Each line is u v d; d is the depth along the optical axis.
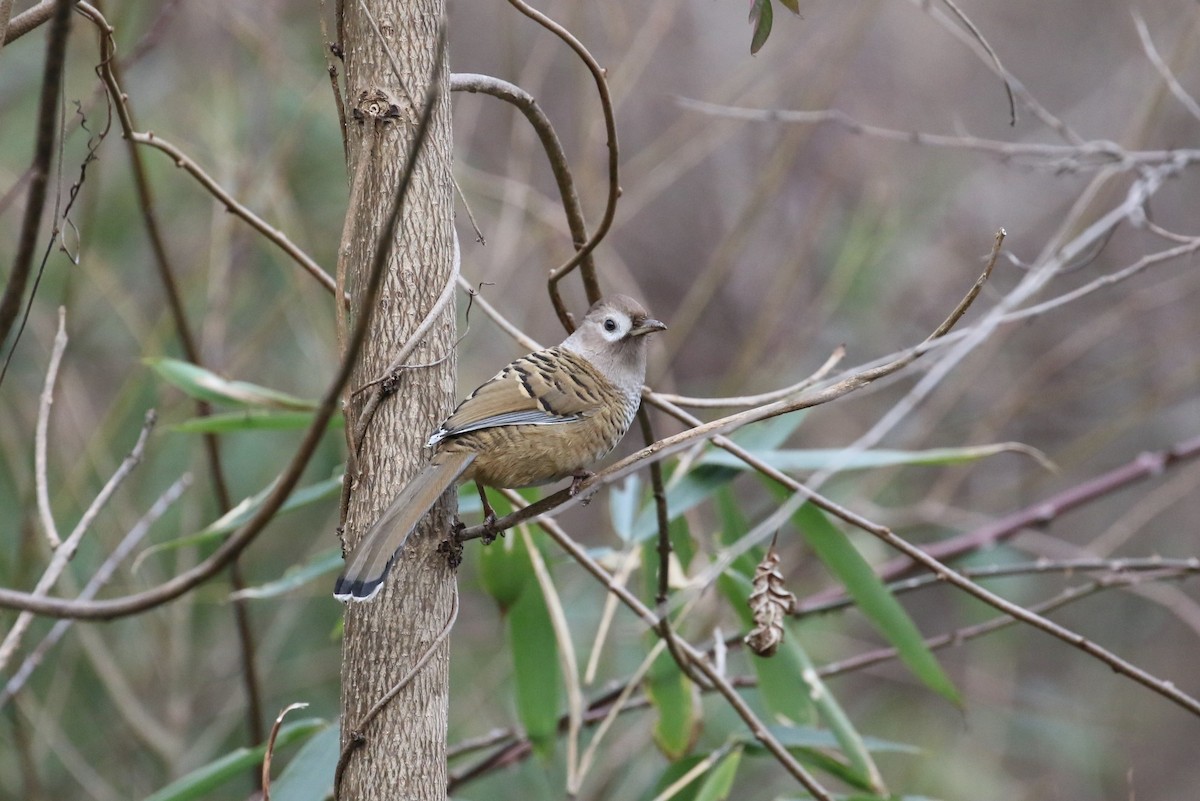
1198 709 6.63
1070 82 17.12
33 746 11.22
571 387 6.47
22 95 12.38
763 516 12.80
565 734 9.47
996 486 16.02
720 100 13.73
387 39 5.34
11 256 11.92
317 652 13.00
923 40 17.12
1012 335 15.23
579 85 12.84
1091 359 16.20
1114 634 15.91
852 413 15.23
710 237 16.84
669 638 7.02
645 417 7.20
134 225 12.62
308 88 12.76
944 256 15.88
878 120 16.42
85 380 13.40
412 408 5.22
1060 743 14.15
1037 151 9.08
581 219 6.58
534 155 15.77
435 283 5.30
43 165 3.77
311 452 3.95
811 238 13.54
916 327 15.51
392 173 5.30
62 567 5.96
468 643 13.52
